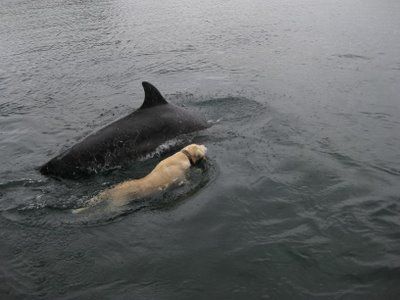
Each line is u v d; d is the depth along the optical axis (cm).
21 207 598
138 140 739
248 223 546
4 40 1898
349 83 1152
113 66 1449
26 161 757
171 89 1170
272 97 1051
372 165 698
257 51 1538
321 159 713
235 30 1888
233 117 909
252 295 434
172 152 756
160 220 553
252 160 707
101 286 451
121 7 2647
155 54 1572
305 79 1202
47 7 2720
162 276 462
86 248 509
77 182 664
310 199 596
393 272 458
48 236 533
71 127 934
